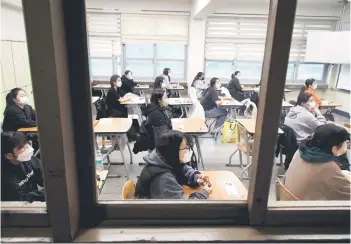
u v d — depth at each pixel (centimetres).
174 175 155
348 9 661
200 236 68
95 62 696
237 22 688
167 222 73
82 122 65
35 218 67
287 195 150
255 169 68
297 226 73
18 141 162
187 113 486
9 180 152
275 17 57
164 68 705
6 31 441
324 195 147
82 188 69
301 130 321
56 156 59
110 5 656
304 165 154
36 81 55
